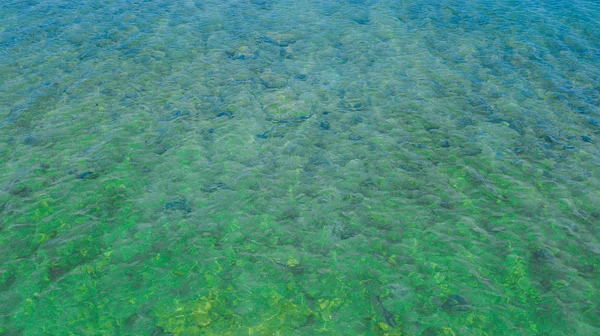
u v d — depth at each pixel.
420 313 15.01
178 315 14.84
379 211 19.20
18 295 15.27
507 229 18.23
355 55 30.86
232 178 20.89
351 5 38.28
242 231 18.25
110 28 33.59
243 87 27.47
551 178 20.70
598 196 19.61
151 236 17.91
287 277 16.31
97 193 19.77
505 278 16.20
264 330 14.39
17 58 29.17
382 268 16.66
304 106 25.84
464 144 22.95
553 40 32.00
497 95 26.58
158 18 35.50
